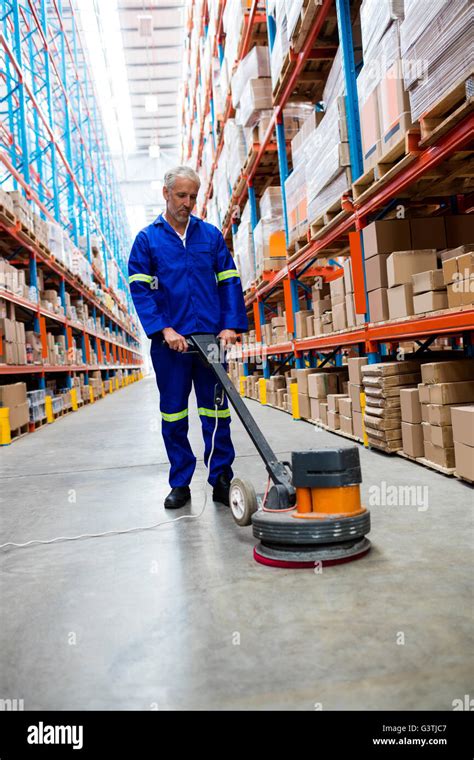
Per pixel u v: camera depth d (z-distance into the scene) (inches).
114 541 94.1
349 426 187.5
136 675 51.2
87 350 518.3
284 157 264.5
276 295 418.9
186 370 112.2
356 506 77.5
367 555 78.0
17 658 56.2
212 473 114.6
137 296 108.1
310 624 58.4
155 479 144.1
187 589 70.9
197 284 111.3
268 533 76.3
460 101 113.0
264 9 282.5
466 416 111.7
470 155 141.1
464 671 47.9
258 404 357.1
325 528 73.7
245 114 300.5
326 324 217.2
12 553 91.7
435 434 127.7
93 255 619.2
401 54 129.0
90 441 230.5
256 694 46.6
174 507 113.1
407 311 141.9
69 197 568.1
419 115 121.7
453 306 122.4
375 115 149.6
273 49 248.4
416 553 77.7
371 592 65.4
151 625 61.5
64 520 110.6
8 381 373.7
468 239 160.2
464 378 127.4
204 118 545.6
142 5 864.9
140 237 110.8
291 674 49.2
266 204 296.8
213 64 424.8
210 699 46.5
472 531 86.2
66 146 535.2
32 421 285.7
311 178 209.8
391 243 156.8
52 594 72.9
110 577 77.5
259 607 63.7
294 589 67.9
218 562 79.8
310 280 353.1
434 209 208.1
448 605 60.7
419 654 51.0
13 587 76.5
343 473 74.8
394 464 140.6
